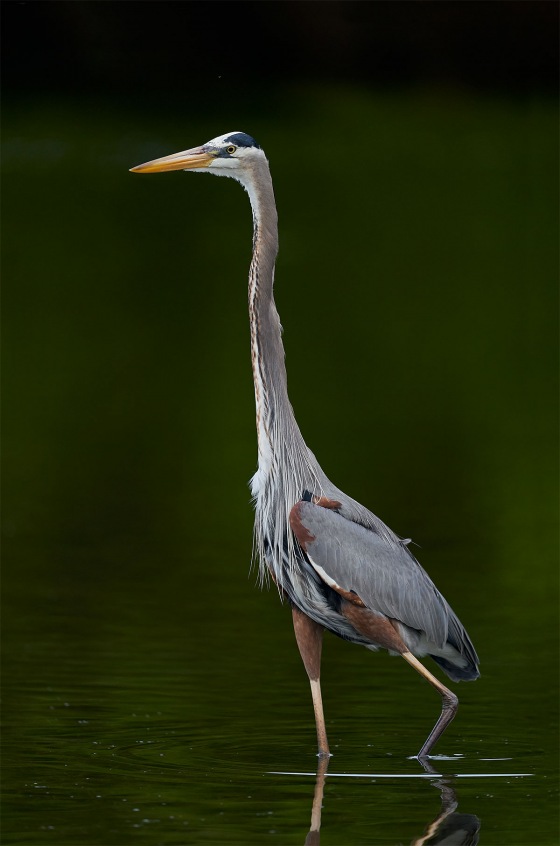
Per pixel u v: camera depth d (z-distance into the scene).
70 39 32.59
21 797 6.49
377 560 7.57
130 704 8.27
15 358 22.12
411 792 6.60
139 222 28.25
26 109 31.97
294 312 24.72
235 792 6.58
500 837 5.91
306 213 28.83
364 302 25.27
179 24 33.06
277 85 33.12
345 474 16.05
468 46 33.66
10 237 27.38
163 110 32.22
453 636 7.90
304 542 7.49
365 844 5.83
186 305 25.02
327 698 8.56
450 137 31.66
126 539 13.41
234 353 22.70
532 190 29.42
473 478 16.09
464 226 28.58
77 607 10.88
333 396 20.30
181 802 6.42
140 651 9.57
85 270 26.45
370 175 29.73
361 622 7.54
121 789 6.62
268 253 7.94
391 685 8.96
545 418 19.34
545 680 8.93
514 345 23.23
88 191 29.14
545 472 16.42
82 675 8.93
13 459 16.95
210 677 8.92
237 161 7.92
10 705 8.20
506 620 10.56
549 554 12.87
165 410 19.58
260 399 7.84
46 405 19.83
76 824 6.10
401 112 32.41
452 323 24.36
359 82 33.53
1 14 32.22
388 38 33.72
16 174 29.69
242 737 7.61
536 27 33.41
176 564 12.44
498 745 7.50
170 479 16.17
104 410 19.58
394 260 26.91
